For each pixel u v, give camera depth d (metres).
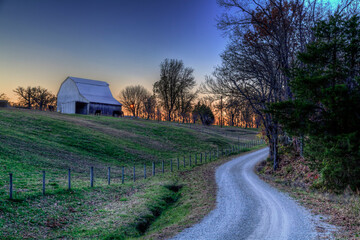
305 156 15.34
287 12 25.58
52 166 21.88
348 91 11.22
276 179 22.53
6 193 13.09
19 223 10.46
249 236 9.71
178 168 30.23
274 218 11.82
